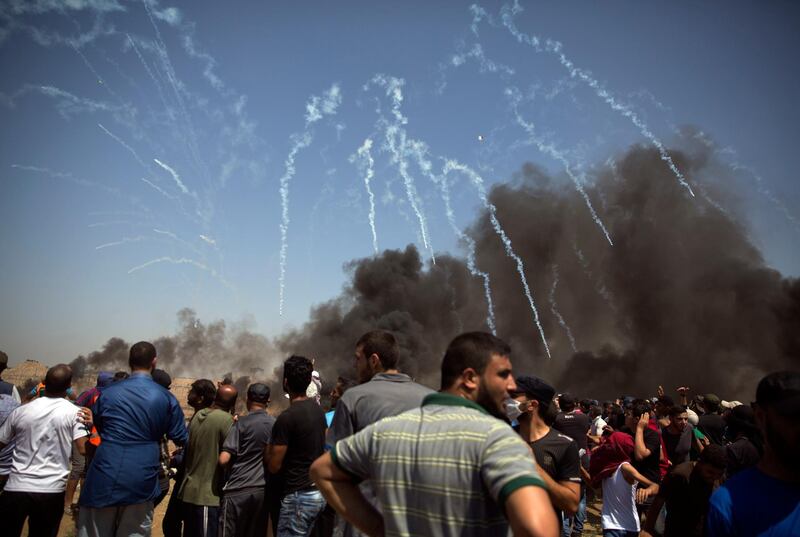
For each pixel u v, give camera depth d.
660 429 8.51
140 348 6.60
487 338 3.00
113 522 6.09
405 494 2.59
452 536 2.43
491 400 2.91
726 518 3.01
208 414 7.68
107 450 6.09
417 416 2.78
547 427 5.64
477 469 2.46
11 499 6.55
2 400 8.64
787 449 2.93
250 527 7.18
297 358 6.77
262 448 7.37
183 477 7.67
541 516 2.15
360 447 2.82
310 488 6.41
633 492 7.87
